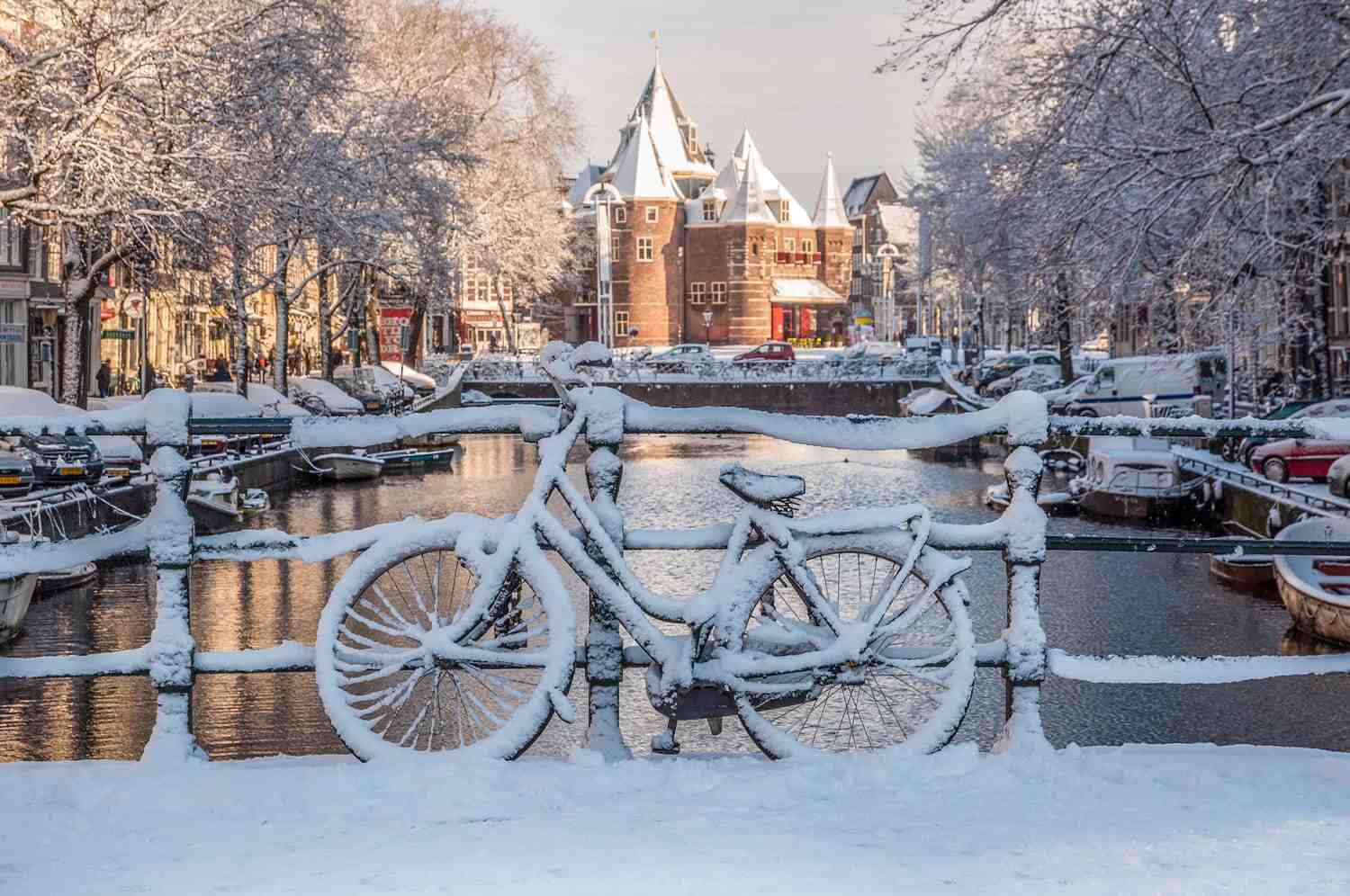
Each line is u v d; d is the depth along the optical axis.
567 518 15.19
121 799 5.29
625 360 87.12
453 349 111.12
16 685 13.13
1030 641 6.01
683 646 5.88
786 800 5.27
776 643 5.99
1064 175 19.17
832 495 36.22
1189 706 12.28
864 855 4.32
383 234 44.66
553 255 81.06
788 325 153.62
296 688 12.62
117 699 12.55
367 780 5.44
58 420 5.95
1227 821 4.81
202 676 13.20
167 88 26.14
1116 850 4.36
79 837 4.80
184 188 25.92
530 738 5.79
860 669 5.90
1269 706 12.27
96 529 21.84
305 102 31.17
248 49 28.11
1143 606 17.91
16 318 43.72
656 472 44.69
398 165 46.59
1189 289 20.70
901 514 5.95
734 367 84.25
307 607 17.75
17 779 5.49
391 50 54.81
